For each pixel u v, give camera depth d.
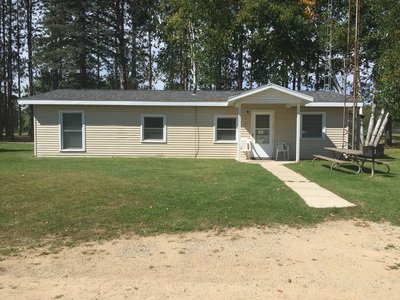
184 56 31.66
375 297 4.24
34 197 8.20
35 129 18.69
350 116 19.02
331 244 6.02
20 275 4.79
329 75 29.38
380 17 24.77
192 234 6.36
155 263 5.17
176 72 34.66
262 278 4.71
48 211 7.29
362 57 28.33
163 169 13.40
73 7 35.69
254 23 29.17
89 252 5.57
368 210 7.83
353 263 5.25
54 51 35.75
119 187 9.33
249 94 16.56
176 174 12.03
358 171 13.20
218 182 10.52
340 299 4.18
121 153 19.05
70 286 4.46
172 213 7.32
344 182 10.98
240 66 33.38
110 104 18.44
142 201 8.05
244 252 5.61
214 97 19.50
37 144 18.75
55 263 5.18
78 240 6.06
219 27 28.69
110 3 36.12
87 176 11.12
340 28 28.17
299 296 4.23
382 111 22.06
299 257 5.45
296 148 17.53
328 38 29.08
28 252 5.58
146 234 6.33
